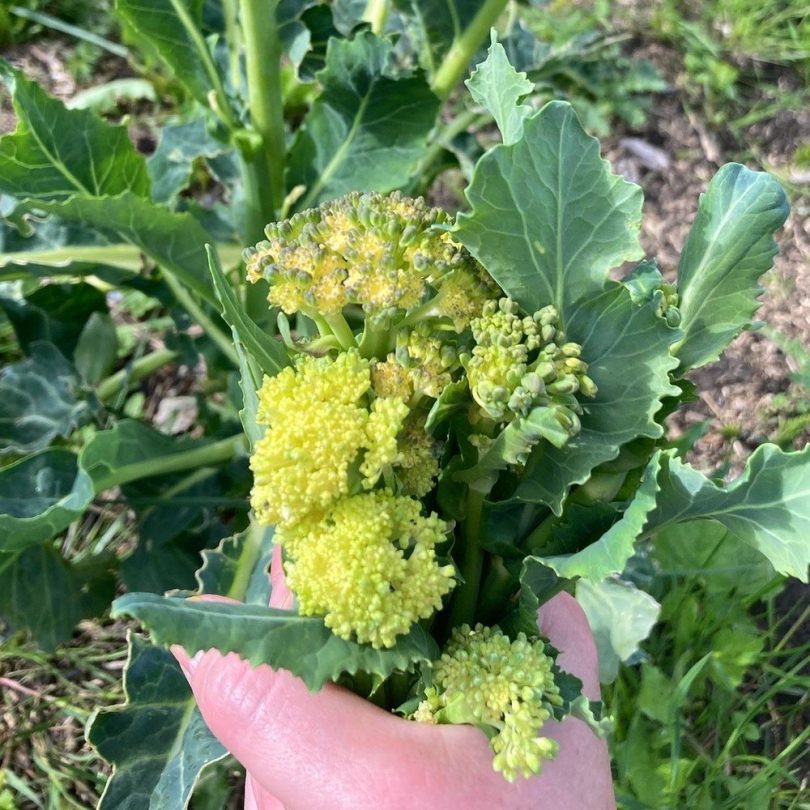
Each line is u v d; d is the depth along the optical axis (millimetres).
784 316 495
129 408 468
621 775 345
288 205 364
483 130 555
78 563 381
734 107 569
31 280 400
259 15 311
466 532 211
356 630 177
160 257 327
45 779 386
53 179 329
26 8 580
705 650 380
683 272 219
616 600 350
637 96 559
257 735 208
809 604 417
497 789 197
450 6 364
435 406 187
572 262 190
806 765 381
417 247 188
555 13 592
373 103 353
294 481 172
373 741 198
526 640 193
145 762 294
